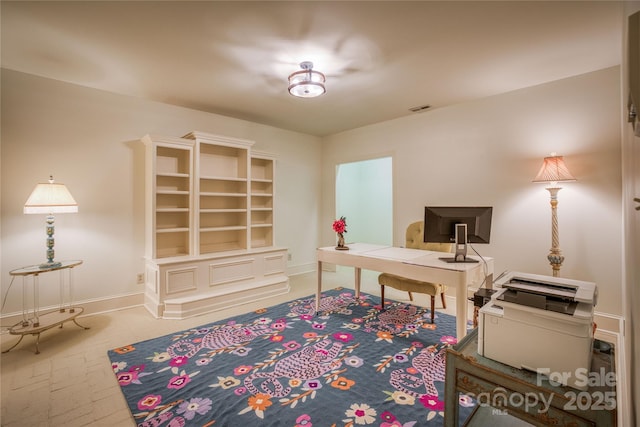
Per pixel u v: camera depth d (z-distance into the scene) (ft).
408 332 9.15
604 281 9.20
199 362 7.43
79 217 10.33
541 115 10.39
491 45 7.89
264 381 6.63
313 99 11.80
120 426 5.34
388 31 7.24
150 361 7.48
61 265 8.97
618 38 7.52
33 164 9.51
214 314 10.72
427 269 7.82
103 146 10.77
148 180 11.14
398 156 14.51
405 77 9.83
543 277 4.48
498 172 11.40
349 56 8.43
